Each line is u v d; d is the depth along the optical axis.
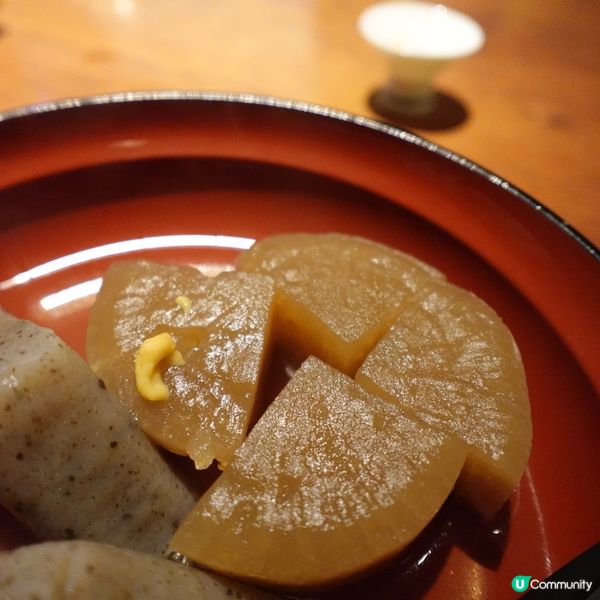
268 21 0.22
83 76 0.18
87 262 0.14
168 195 0.15
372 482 0.10
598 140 0.18
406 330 0.12
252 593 0.09
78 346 0.13
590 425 0.11
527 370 0.12
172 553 0.10
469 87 0.20
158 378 0.11
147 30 0.20
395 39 0.18
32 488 0.09
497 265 0.13
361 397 0.11
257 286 0.12
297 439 0.10
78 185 0.14
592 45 0.22
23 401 0.09
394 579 0.10
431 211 0.14
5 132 0.14
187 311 0.12
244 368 0.11
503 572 0.10
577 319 0.12
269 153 0.15
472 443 0.10
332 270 0.13
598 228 0.15
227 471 0.10
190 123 0.15
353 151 0.15
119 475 0.10
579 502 0.11
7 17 0.20
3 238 0.14
